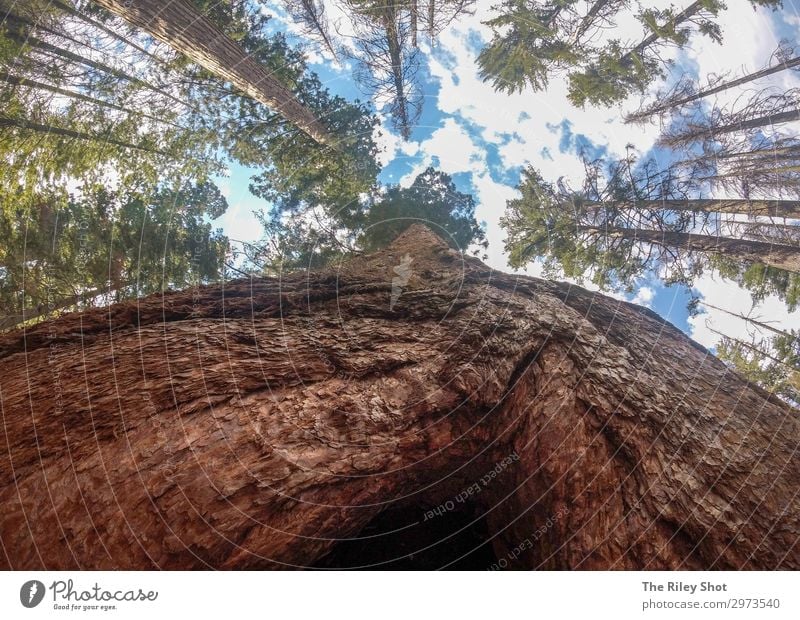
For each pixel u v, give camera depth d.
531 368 5.59
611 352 5.98
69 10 8.69
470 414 4.97
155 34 6.80
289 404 4.20
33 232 9.94
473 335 5.80
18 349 4.43
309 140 11.68
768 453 4.84
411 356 5.29
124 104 9.88
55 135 9.62
